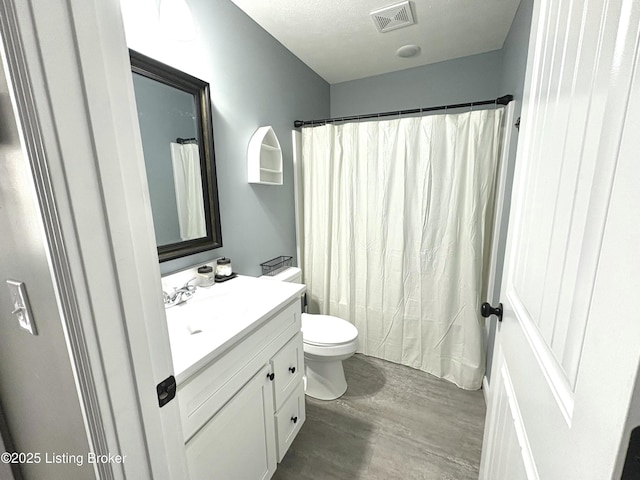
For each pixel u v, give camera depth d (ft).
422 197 6.02
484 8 5.20
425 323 6.48
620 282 0.97
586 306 1.27
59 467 2.45
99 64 1.45
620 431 0.94
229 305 4.14
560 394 1.45
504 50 6.35
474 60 7.02
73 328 1.55
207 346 2.74
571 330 1.40
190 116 4.44
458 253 5.96
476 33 6.04
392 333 6.86
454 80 7.29
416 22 5.63
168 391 2.04
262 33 5.80
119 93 1.57
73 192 1.41
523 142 2.60
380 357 7.14
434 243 6.14
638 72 0.95
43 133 1.31
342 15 5.39
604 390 1.03
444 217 5.97
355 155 6.57
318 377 5.78
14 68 1.26
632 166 0.95
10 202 1.86
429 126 5.76
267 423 3.78
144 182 1.75
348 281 7.10
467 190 5.68
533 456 1.77
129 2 3.54
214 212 4.89
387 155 6.21
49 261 1.51
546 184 1.90
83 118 1.41
